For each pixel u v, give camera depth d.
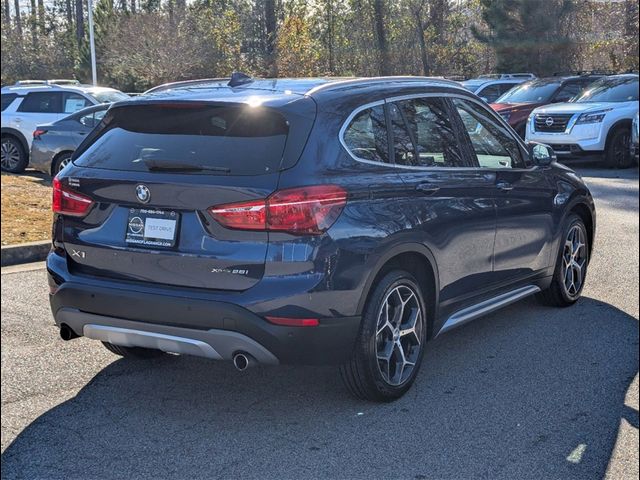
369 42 23.33
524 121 18.53
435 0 24.61
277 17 23.36
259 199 4.14
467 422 4.50
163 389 5.00
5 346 5.77
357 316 4.38
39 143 14.11
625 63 29.72
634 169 16.19
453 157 5.36
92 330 4.54
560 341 5.89
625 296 7.09
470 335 6.04
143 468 3.99
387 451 4.16
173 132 4.55
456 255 5.19
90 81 31.22
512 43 30.69
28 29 38.56
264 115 4.39
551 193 6.34
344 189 4.33
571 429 4.42
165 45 25.83
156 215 4.37
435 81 5.52
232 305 4.13
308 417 4.57
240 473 3.93
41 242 8.91
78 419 4.56
